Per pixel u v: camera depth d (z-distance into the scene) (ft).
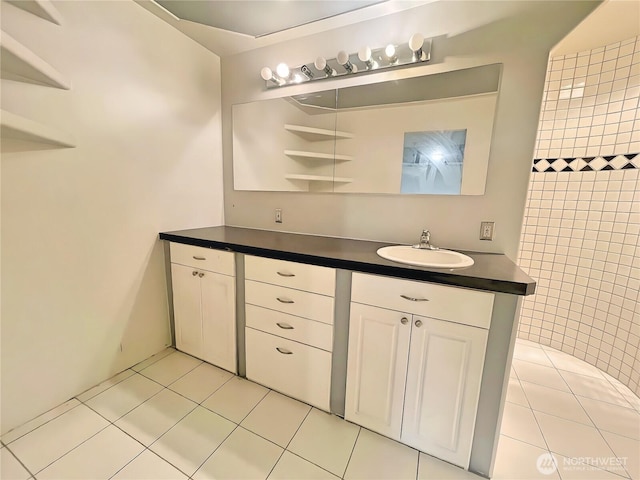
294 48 6.43
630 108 6.04
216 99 7.45
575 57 6.70
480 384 3.86
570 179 7.02
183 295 6.51
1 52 3.34
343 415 4.99
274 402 5.36
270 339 5.49
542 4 4.37
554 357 7.29
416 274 3.92
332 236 6.57
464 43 4.90
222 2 5.22
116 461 4.11
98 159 5.19
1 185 4.09
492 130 4.90
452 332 3.89
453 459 4.18
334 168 6.36
